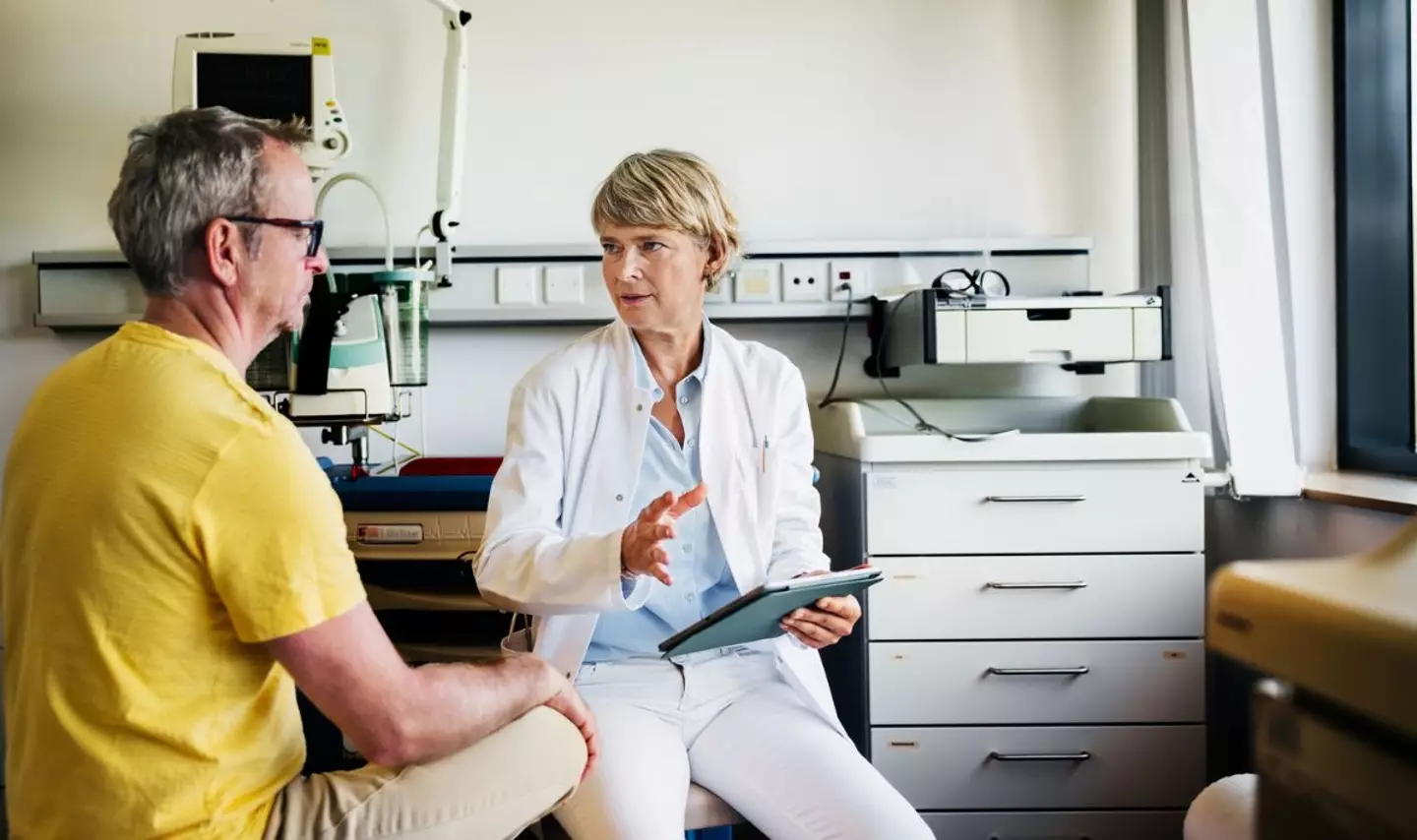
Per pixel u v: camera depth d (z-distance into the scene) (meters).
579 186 2.49
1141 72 2.35
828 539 2.33
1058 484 1.85
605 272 1.48
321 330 1.90
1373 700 0.42
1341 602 0.44
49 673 0.89
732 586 1.49
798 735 1.32
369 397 1.96
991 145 2.49
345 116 2.46
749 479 1.50
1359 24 1.97
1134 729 1.85
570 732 1.16
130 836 0.90
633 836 1.15
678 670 1.42
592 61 2.48
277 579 0.90
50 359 2.43
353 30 2.45
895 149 2.49
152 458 0.89
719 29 2.48
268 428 0.93
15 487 0.94
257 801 0.98
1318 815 0.47
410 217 2.47
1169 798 1.85
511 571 1.33
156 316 1.03
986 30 2.48
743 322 2.48
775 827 1.28
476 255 2.36
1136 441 1.83
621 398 1.48
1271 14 1.97
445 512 1.89
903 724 1.86
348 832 1.01
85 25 2.42
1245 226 1.93
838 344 2.50
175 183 0.99
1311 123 2.00
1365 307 1.99
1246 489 1.93
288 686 1.04
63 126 2.42
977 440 1.84
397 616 2.04
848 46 2.49
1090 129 2.49
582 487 1.46
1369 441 2.00
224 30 2.44
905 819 1.22
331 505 0.96
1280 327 1.93
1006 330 1.98
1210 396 2.19
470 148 2.48
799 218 2.50
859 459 1.87
